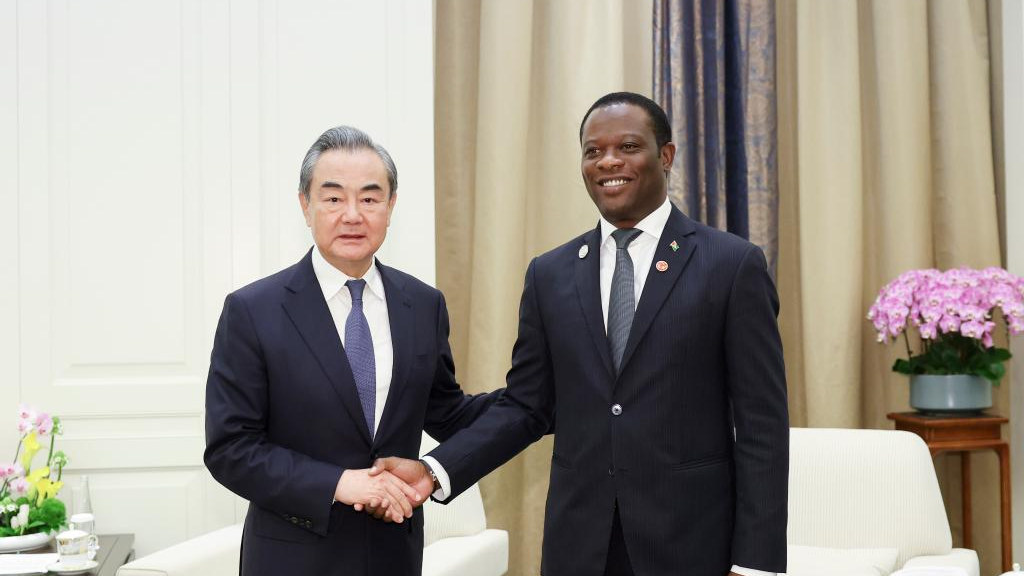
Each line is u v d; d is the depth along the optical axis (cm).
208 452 164
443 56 378
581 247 182
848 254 369
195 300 308
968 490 359
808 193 374
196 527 305
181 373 307
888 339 383
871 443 288
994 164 388
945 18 378
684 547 163
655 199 175
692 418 166
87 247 304
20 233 301
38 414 282
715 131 380
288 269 177
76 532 246
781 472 163
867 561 255
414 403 174
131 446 303
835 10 376
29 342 301
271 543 164
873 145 382
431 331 181
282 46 317
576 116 358
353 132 172
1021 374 365
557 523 172
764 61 386
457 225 378
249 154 312
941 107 379
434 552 270
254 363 165
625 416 166
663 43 382
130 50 308
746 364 166
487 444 185
